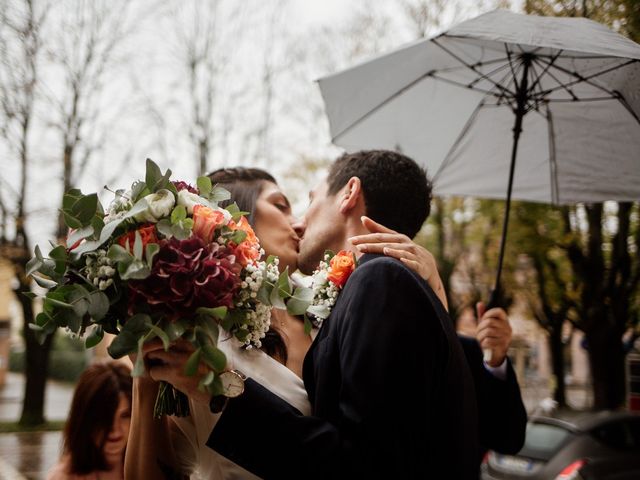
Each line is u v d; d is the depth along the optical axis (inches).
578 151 123.9
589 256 337.4
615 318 339.6
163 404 66.6
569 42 96.0
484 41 112.5
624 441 271.7
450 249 674.2
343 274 70.6
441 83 129.0
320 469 56.4
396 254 70.1
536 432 283.4
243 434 58.7
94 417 110.3
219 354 55.5
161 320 56.1
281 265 92.6
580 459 262.7
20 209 580.7
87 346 61.1
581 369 1275.8
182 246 56.8
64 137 580.4
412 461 57.8
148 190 59.9
